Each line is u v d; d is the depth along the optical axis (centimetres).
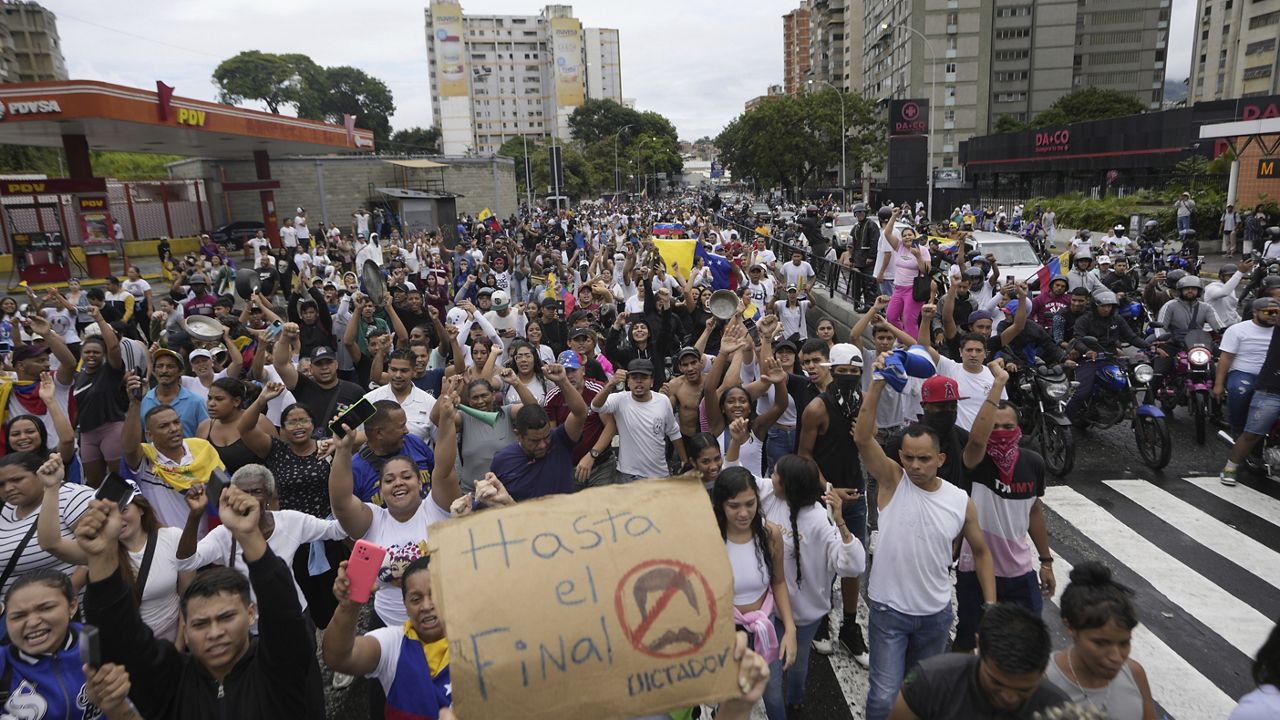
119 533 293
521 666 235
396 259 2038
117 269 3012
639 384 603
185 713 302
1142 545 677
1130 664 313
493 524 256
